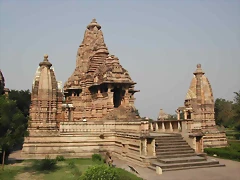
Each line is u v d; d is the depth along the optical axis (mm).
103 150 28578
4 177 17906
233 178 17750
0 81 24156
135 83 39875
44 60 30781
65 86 46094
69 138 28375
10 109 18453
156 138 25953
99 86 40000
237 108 51125
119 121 29609
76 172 18594
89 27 48500
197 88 35812
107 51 45312
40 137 27859
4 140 17844
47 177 17891
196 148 24938
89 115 41625
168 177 18016
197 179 17453
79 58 48094
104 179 13852
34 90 29672
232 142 38406
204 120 34781
